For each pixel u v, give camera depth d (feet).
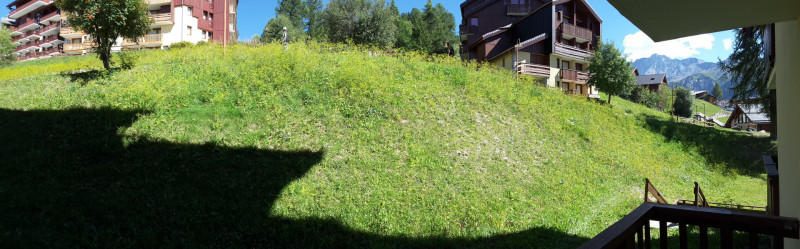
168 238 18.62
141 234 18.22
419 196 27.30
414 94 44.98
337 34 110.11
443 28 194.49
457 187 29.76
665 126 76.79
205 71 41.19
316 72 43.68
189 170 24.75
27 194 19.07
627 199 36.86
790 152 14.40
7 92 34.81
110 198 20.44
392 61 56.70
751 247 9.15
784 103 15.81
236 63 45.19
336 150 30.45
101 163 24.04
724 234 9.34
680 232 9.89
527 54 91.91
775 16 10.57
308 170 27.37
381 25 110.63
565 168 40.14
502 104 52.11
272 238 20.31
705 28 11.19
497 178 33.12
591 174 40.83
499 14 122.72
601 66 92.17
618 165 46.62
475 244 23.06
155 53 56.65
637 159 51.34
